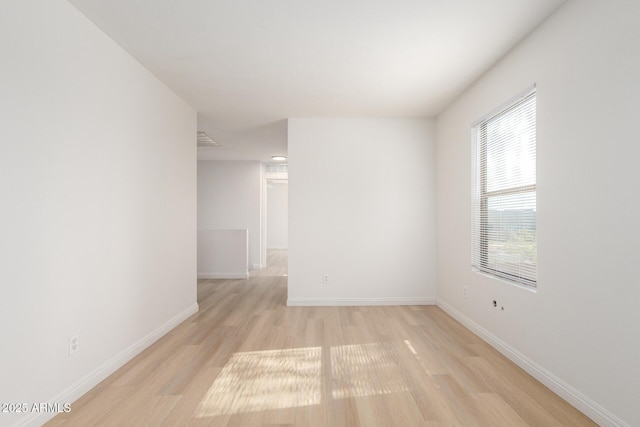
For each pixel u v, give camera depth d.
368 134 4.96
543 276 2.53
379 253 4.95
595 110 2.05
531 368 2.66
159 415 2.12
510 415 2.11
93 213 2.52
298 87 3.79
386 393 2.39
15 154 1.87
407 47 2.91
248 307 4.87
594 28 2.06
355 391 2.43
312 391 2.43
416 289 4.96
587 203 2.12
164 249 3.69
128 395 2.37
